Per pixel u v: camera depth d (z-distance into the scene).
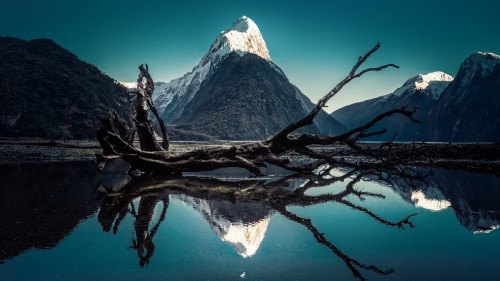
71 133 109.38
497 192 18.17
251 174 28.72
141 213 12.70
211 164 25.70
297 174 28.83
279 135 27.33
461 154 44.28
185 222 11.30
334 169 33.75
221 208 13.76
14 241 8.98
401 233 9.90
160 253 8.07
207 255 7.92
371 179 24.92
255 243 8.85
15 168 29.16
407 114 27.03
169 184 21.52
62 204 14.26
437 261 7.45
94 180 22.92
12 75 128.38
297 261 7.48
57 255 7.92
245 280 6.39
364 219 11.81
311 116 26.41
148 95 32.56
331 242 8.98
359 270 6.90
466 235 9.62
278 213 12.85
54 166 31.56
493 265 7.19
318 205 14.46
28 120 105.94
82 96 126.56
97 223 11.08
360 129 28.66
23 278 6.54
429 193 18.03
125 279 6.43
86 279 6.49
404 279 6.42
